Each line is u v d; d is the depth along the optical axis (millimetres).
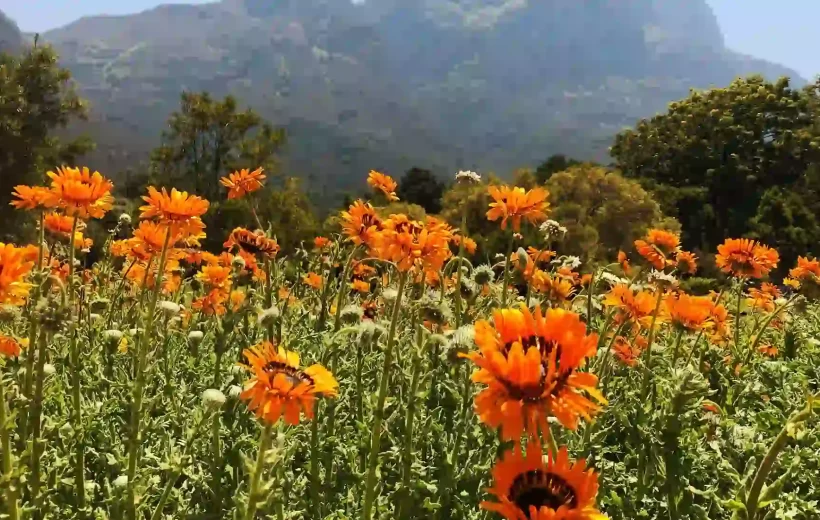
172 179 37188
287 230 20234
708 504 3977
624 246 32125
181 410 4652
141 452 3918
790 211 41844
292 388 2973
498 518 3676
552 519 2191
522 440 3811
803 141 49031
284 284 7148
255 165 36781
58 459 3729
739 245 7230
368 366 5137
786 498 3516
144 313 5172
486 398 2514
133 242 5094
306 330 6062
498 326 2688
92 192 4332
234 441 4305
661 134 54125
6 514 3014
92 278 7078
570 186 34375
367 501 3500
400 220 3918
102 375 4789
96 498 4047
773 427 4332
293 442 3932
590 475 2387
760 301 9227
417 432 4387
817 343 5777
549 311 2668
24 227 22281
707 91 54750
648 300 5328
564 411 2445
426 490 3965
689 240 48812
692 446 4102
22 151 26891
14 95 26000
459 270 5090
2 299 3133
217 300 6672
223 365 5539
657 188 49281
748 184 49438
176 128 36969
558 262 6715
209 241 21656
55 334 3588
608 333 6371
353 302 7195
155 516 3377
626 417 4238
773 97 50844
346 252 7262
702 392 3783
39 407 3520
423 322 4879
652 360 5504
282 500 3545
